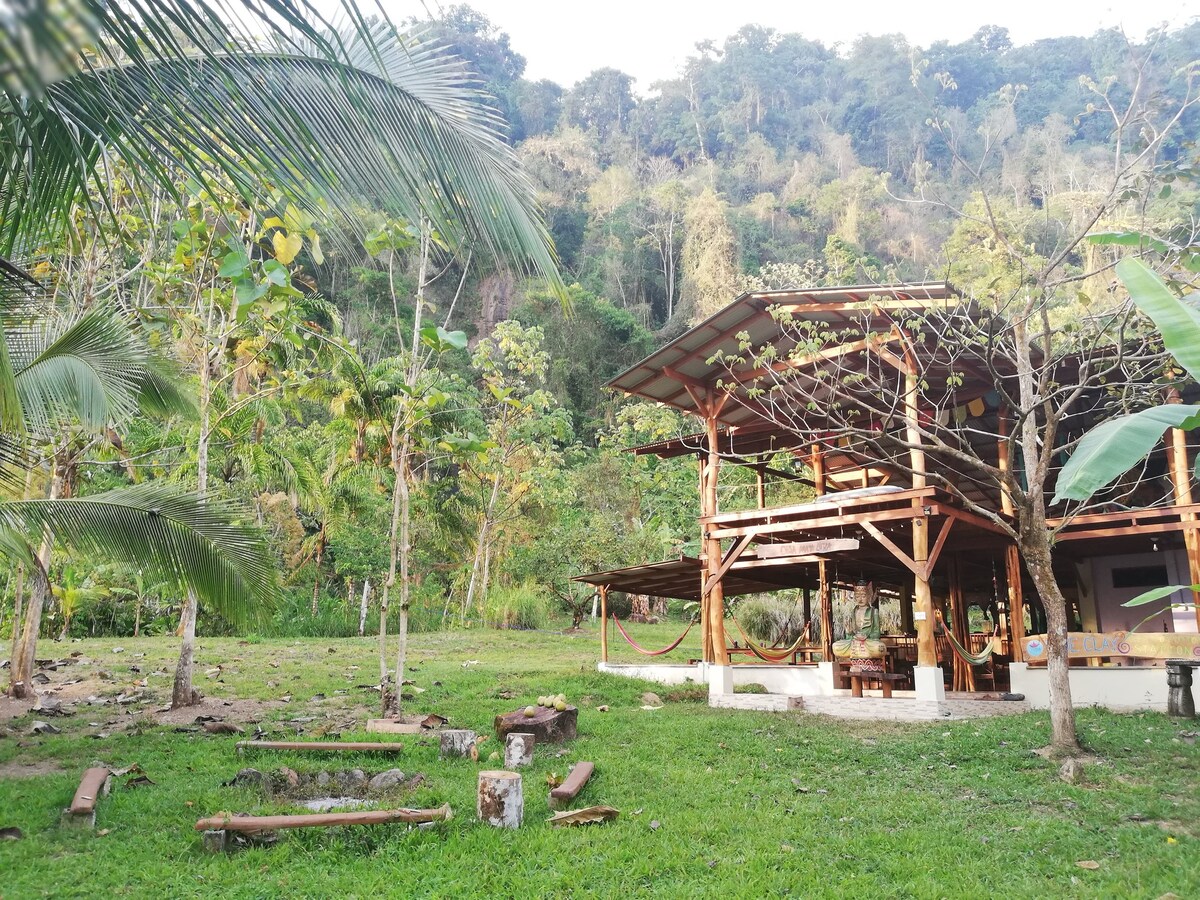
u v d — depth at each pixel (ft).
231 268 29.40
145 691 41.09
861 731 35.09
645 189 237.86
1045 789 25.07
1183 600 51.26
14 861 17.94
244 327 38.22
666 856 19.52
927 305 39.37
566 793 23.38
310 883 17.60
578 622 91.71
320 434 86.63
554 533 94.99
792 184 233.14
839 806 23.89
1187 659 37.24
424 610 85.61
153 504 28.17
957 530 44.96
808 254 195.42
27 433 25.16
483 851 19.69
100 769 23.79
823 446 55.36
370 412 46.06
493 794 21.65
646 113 293.43
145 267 35.09
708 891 17.60
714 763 29.27
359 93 15.90
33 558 27.02
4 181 16.85
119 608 72.02
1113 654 39.65
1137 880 17.85
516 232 17.21
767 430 58.54
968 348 35.55
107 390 26.48
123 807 21.79
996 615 55.88
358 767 26.91
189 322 39.01
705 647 52.16
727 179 246.47
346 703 39.55
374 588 87.25
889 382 48.37
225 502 30.22
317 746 28.02
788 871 18.69
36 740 30.07
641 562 90.94
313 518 90.63
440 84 17.61
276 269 30.42
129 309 34.32
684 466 107.76
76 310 33.40
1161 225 30.07
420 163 16.43
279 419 73.51
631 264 207.00
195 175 15.06
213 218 34.14
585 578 54.60
